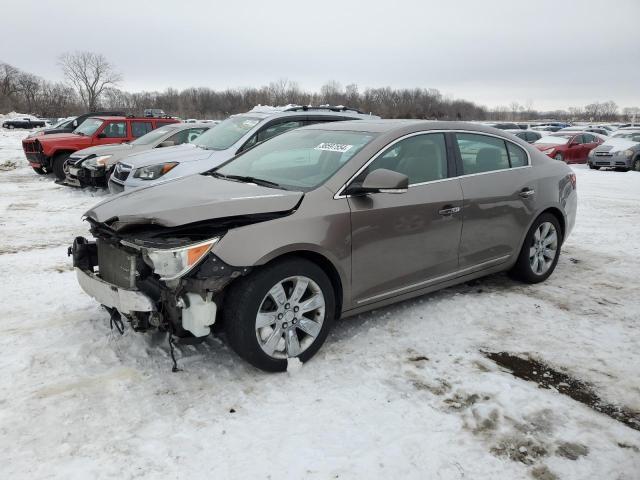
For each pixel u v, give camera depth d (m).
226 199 3.42
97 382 3.29
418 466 2.64
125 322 4.11
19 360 3.52
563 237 5.58
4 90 90.75
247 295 3.23
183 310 3.17
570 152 21.25
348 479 2.54
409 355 3.75
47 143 12.81
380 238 3.82
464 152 4.57
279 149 4.53
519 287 5.23
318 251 3.48
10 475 2.50
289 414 3.03
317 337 3.60
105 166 10.27
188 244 3.08
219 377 3.40
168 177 7.58
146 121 13.95
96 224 3.62
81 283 3.74
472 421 3.01
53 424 2.88
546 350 3.90
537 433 2.92
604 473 2.63
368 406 3.13
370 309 3.97
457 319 4.39
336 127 4.56
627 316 4.55
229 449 2.73
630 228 8.18
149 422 2.92
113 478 2.50
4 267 5.64
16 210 9.03
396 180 3.51
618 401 3.27
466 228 4.43
